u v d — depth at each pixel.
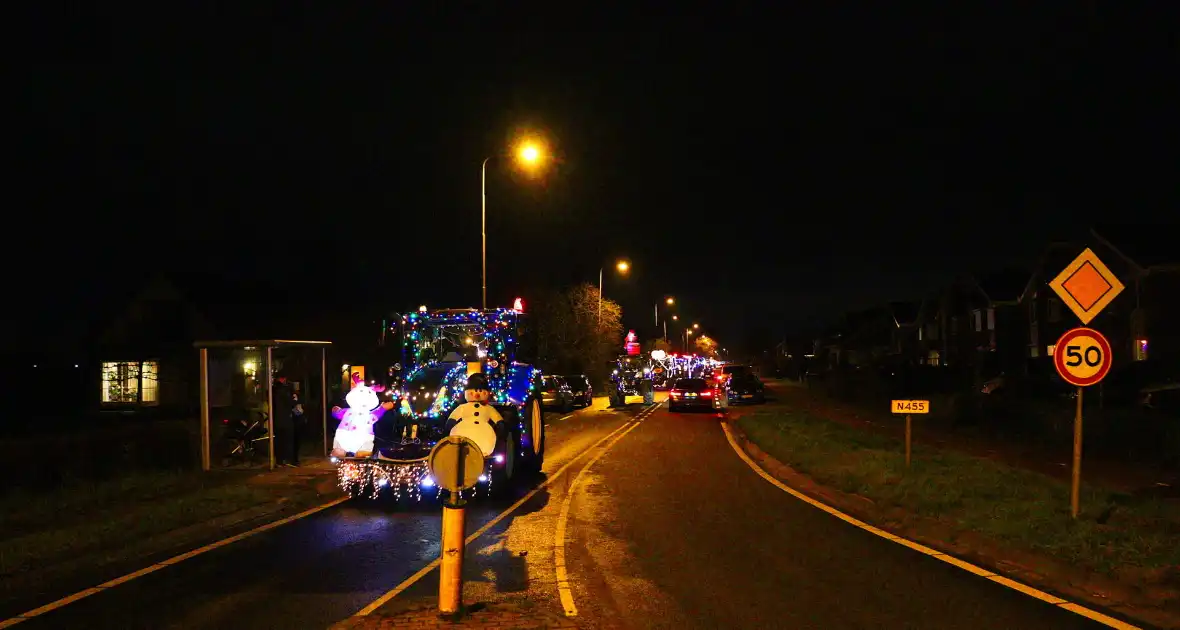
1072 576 8.61
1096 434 18.97
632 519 12.23
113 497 13.61
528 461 16.86
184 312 40.59
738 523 11.88
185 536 11.12
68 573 9.21
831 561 9.61
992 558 9.70
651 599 8.11
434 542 10.86
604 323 52.72
